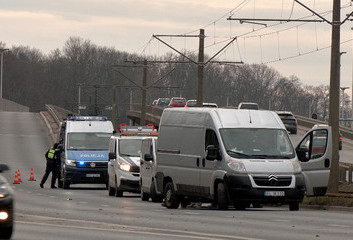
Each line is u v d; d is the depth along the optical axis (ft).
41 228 134.00
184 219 159.12
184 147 207.92
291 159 190.90
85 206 206.59
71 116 376.48
